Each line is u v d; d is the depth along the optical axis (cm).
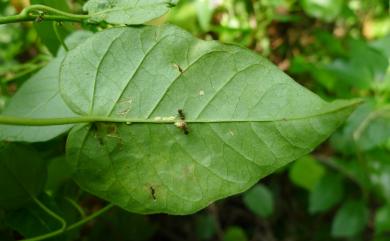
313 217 38
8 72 28
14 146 17
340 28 37
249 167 15
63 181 21
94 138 16
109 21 16
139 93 16
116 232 27
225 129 15
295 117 14
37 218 18
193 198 15
